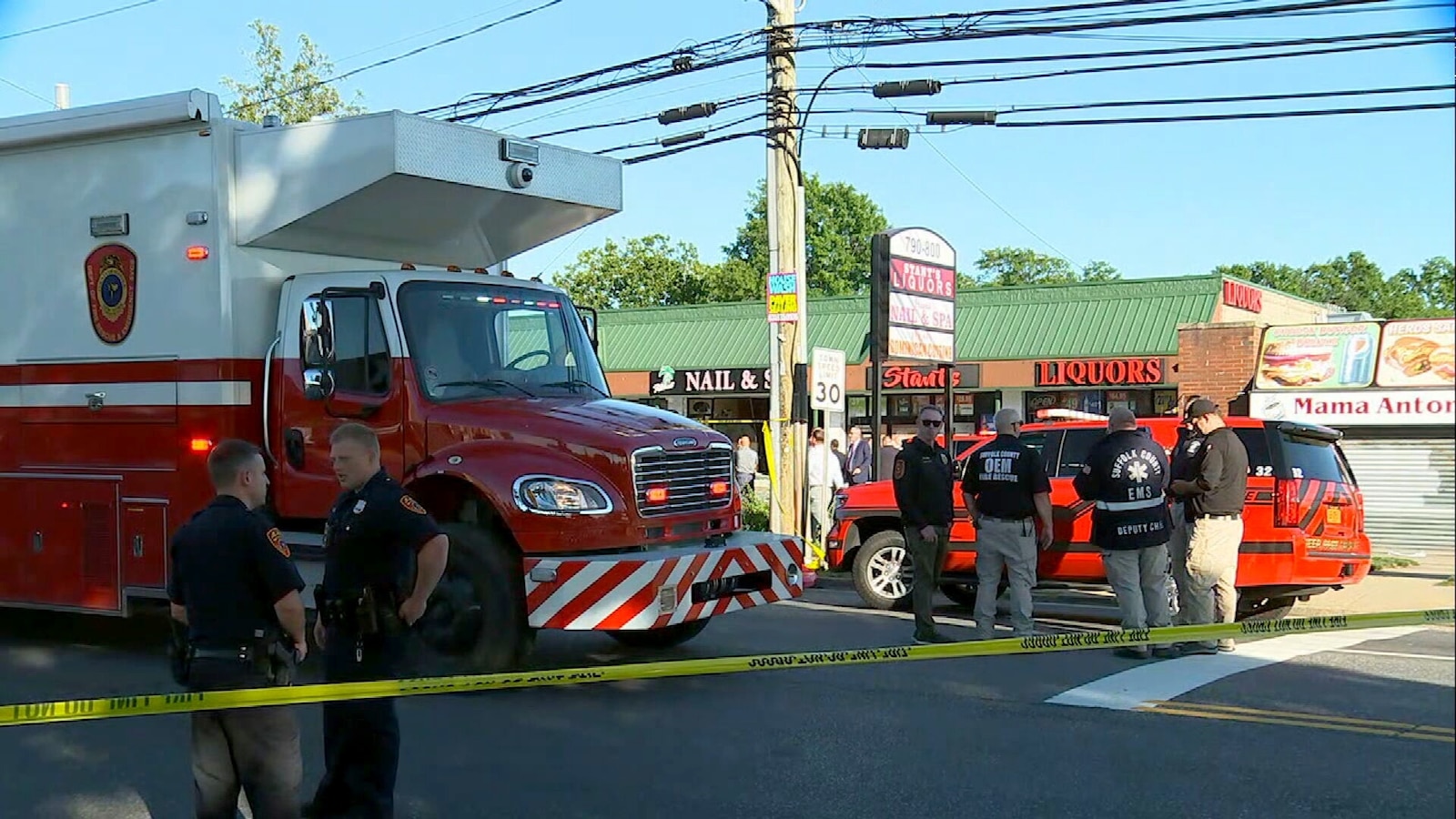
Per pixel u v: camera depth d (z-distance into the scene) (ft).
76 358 31.12
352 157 28.32
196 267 29.43
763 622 37.32
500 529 27.32
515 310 30.37
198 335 29.35
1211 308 86.28
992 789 19.69
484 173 29.89
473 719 24.52
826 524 54.03
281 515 29.01
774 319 50.24
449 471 26.61
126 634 35.24
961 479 35.35
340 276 28.81
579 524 25.76
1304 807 18.60
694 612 26.50
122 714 15.21
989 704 25.26
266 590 15.75
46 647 33.17
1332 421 56.90
